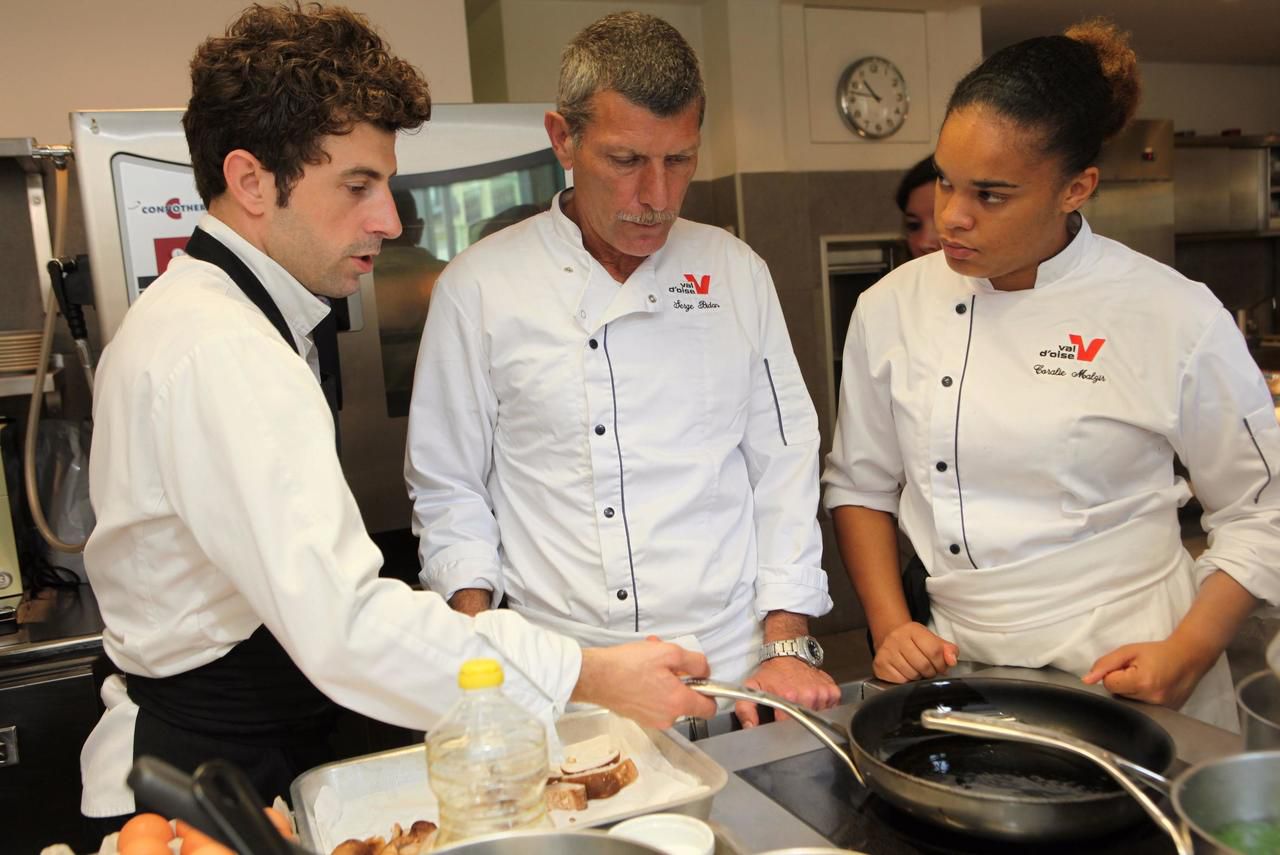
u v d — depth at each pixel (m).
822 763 1.09
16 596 2.06
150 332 1.09
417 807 1.05
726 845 0.89
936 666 1.40
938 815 0.89
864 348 1.63
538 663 1.05
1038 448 1.44
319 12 1.21
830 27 4.94
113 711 1.27
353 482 2.26
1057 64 1.29
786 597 1.59
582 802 1.00
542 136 2.23
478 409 1.60
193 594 1.16
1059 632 1.46
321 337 1.69
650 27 1.41
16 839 1.89
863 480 1.67
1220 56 6.67
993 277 1.44
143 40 2.78
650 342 1.58
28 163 2.41
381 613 1.01
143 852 0.82
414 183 2.17
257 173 1.18
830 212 5.01
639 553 1.54
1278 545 1.38
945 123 1.35
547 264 1.59
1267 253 7.10
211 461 1.03
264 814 0.71
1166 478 1.49
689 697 1.07
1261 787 0.83
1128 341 1.42
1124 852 0.87
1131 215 5.75
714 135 4.98
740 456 1.66
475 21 4.88
